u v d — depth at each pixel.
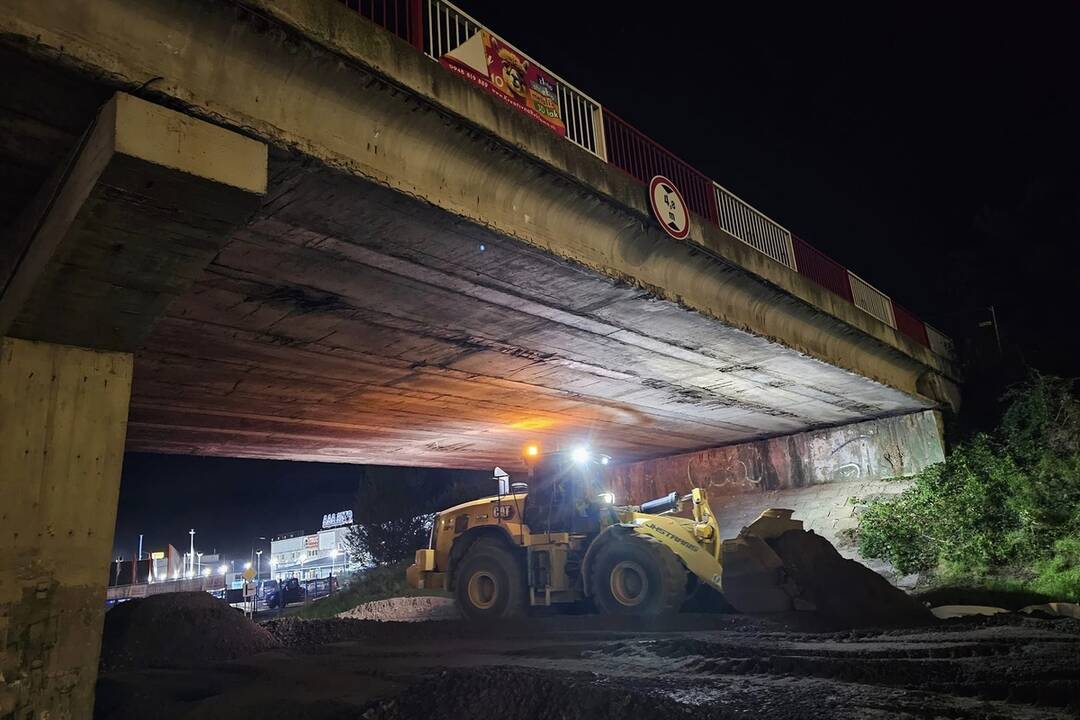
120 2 5.55
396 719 5.75
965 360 23.44
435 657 9.64
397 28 7.84
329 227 7.75
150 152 5.43
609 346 12.84
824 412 20.08
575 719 5.27
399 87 7.20
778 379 16.23
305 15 6.42
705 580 11.70
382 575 27.56
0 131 5.72
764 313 13.61
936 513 17.38
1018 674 6.29
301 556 61.84
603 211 9.84
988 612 12.15
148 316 6.55
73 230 5.59
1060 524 15.27
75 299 6.06
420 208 7.65
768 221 14.48
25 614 5.54
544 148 8.88
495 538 14.38
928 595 14.74
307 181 6.94
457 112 7.77
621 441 22.58
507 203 8.77
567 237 9.55
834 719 5.12
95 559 6.04
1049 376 18.89
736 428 21.42
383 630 12.46
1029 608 12.45
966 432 21.05
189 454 20.36
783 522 12.26
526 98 9.18
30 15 5.09
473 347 12.14
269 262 8.33
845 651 7.98
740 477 23.78
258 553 77.06
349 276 8.91
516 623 12.38
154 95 5.63
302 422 16.52
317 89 6.78
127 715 7.12
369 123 7.27
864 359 17.22
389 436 19.19
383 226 7.91
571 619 12.17
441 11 8.44
